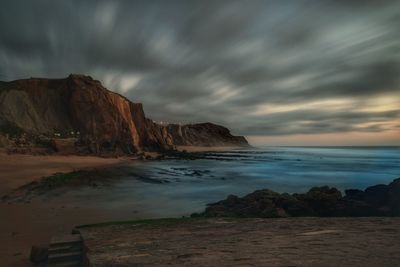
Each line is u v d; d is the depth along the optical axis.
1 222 21.05
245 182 51.38
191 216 22.91
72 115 159.25
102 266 6.38
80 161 83.56
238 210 23.14
